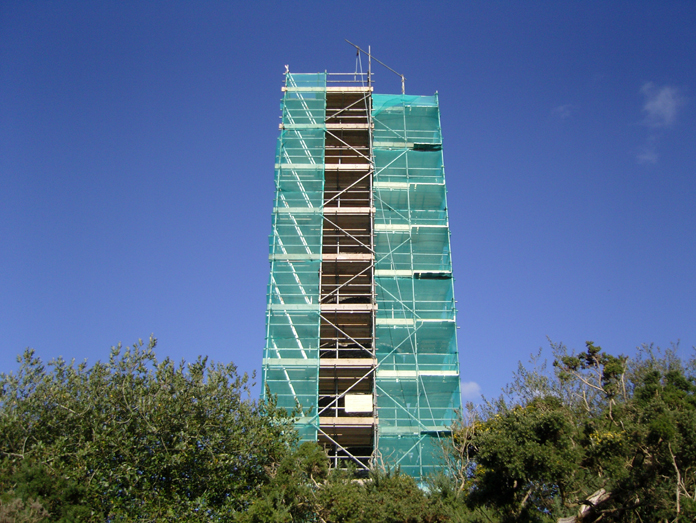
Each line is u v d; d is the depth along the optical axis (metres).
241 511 27.92
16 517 22.39
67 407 28.45
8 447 27.23
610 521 27.06
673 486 26.30
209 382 30.36
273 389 41.69
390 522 26.12
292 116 52.97
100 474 27.52
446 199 49.44
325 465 29.17
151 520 26.91
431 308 45.72
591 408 38.38
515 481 28.58
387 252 47.84
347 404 41.69
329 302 47.97
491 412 39.59
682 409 29.25
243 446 29.44
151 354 31.08
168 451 28.38
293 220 47.53
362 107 55.03
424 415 41.88
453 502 30.22
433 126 53.47
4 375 28.59
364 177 49.59
